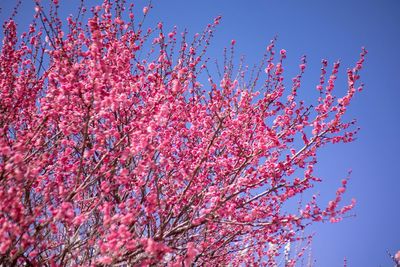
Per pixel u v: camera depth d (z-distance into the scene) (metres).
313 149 5.48
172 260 4.80
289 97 6.25
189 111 6.21
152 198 4.44
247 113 6.28
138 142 4.44
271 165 5.20
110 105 4.34
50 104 4.70
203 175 5.23
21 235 3.87
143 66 6.52
